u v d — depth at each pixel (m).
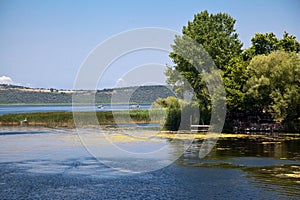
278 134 51.09
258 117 59.06
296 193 20.92
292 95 53.03
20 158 32.62
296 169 27.16
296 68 54.09
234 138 46.28
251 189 21.83
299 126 54.34
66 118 76.06
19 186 23.02
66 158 32.47
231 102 55.78
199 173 26.05
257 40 70.94
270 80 54.66
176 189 22.05
